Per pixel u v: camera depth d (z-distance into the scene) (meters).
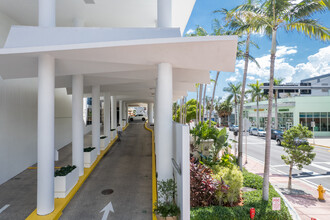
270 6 7.14
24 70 6.70
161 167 6.26
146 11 10.65
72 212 6.09
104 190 7.66
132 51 5.49
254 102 39.78
